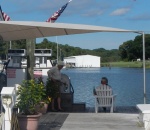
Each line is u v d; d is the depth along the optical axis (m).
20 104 8.16
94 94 12.56
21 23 8.74
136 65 76.00
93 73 53.94
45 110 11.81
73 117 11.09
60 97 12.84
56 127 9.38
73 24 9.05
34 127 8.23
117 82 32.03
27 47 13.95
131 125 9.71
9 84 12.87
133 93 20.66
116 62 96.12
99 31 9.16
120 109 13.45
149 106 9.61
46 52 18.27
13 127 7.68
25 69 13.14
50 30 9.77
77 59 90.75
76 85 28.00
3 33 10.42
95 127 9.42
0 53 13.88
